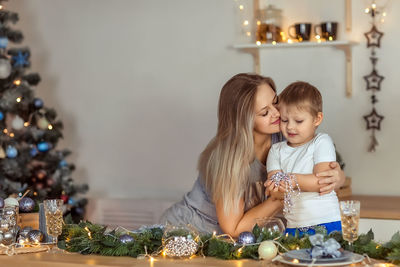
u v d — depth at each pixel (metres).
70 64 4.43
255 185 2.36
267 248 1.76
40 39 4.49
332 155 2.20
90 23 4.37
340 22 3.75
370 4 3.70
